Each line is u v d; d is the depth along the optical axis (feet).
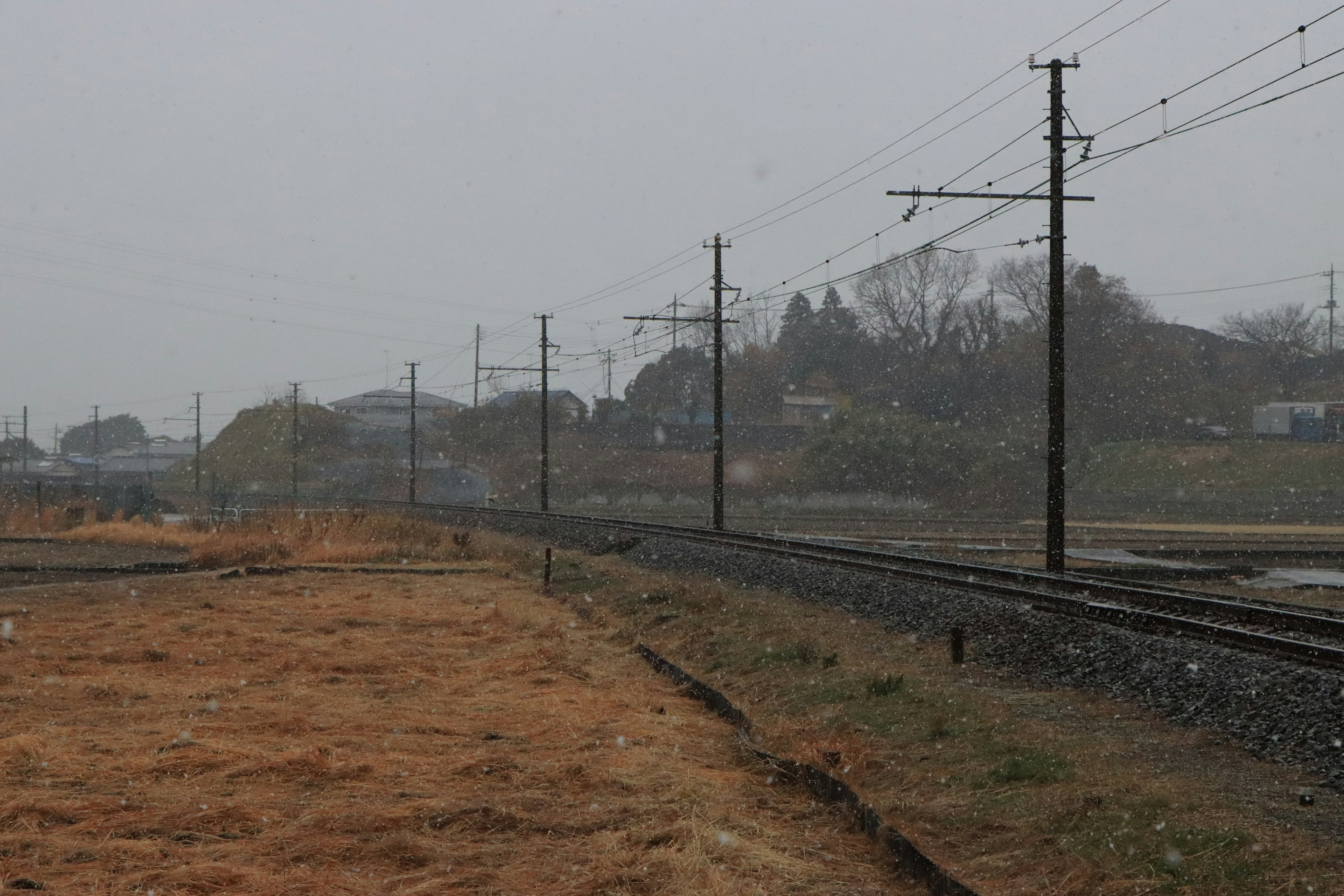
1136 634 46.29
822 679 45.93
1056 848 24.49
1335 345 375.45
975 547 122.01
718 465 136.56
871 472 252.21
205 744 35.83
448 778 32.83
